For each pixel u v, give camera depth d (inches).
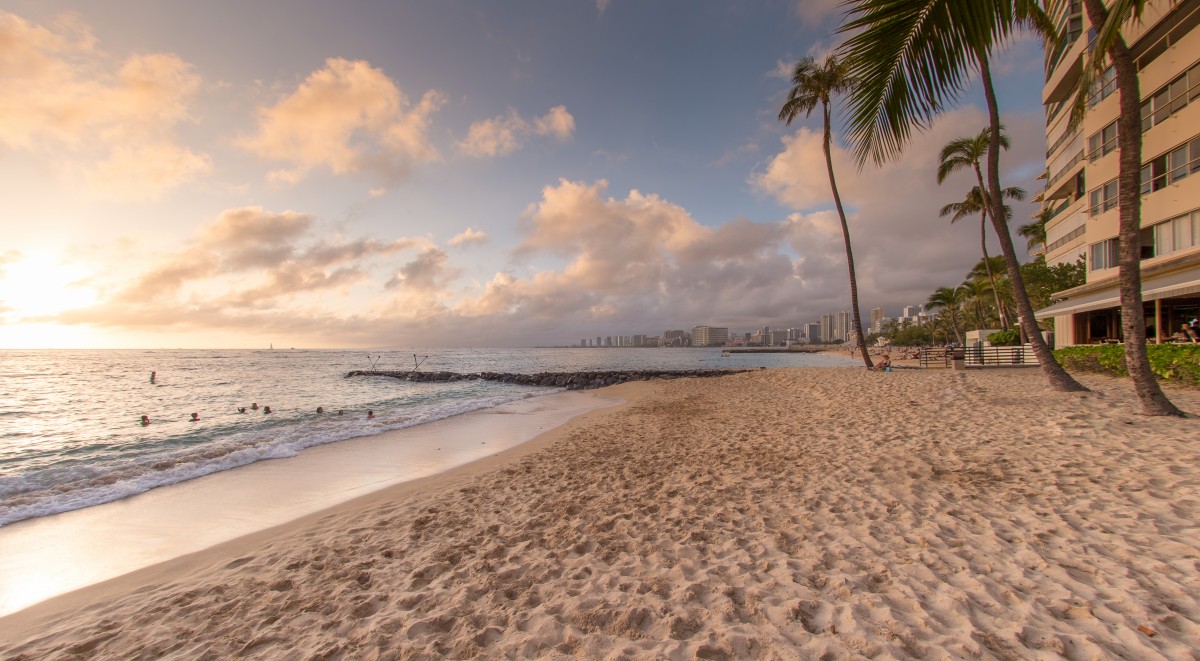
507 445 428.8
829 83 824.3
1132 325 314.7
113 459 414.0
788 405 529.0
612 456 332.5
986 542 153.6
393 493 280.4
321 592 150.5
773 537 170.2
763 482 240.5
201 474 333.4
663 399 731.4
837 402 504.4
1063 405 370.9
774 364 2495.1
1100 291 721.0
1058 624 107.3
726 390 779.4
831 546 159.2
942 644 102.4
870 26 197.3
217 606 145.6
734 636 110.3
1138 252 308.5
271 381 1416.1
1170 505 169.9
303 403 845.2
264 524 237.3
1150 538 146.4
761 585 135.3
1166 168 600.4
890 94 208.1
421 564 167.3
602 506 220.5
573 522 201.3
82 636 134.2
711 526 185.8
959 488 207.6
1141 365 311.6
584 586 142.7
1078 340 816.3
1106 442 257.9
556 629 119.3
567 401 815.1
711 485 242.4
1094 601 115.6
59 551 208.2
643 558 161.0
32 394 998.4
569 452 357.4
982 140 930.1
